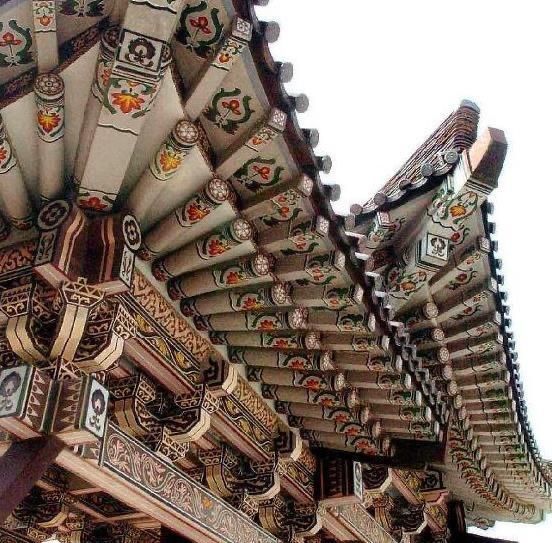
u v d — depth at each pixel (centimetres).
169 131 518
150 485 650
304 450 956
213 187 564
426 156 860
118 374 691
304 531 930
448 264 798
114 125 484
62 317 541
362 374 823
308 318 720
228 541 770
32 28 474
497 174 659
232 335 743
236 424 797
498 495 1404
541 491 1422
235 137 562
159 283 666
